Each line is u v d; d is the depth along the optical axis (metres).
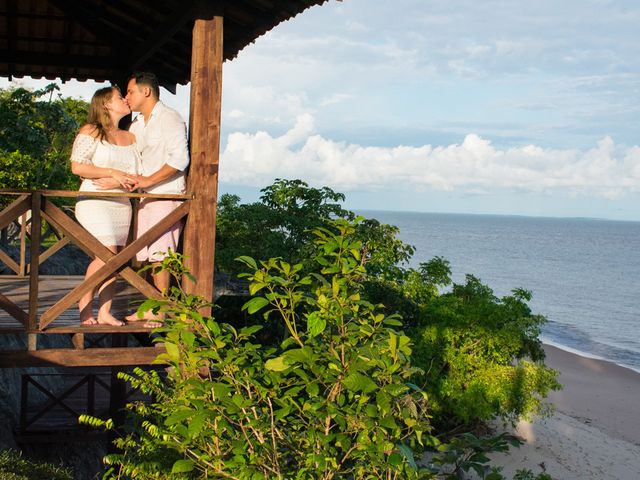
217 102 5.50
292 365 3.74
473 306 20.23
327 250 4.11
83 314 5.35
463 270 104.88
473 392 19.42
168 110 5.45
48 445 9.41
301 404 3.91
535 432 22.67
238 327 17.52
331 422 4.10
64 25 8.60
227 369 3.84
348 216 22.94
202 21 5.46
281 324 17.31
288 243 22.53
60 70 9.39
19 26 8.48
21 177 20.47
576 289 84.88
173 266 4.23
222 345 3.81
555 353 40.31
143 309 3.89
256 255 22.22
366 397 3.70
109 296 5.38
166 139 5.37
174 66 8.59
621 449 22.34
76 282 7.93
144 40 8.22
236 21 6.25
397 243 21.94
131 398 10.23
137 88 5.39
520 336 20.02
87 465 9.73
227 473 3.75
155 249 5.43
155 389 4.49
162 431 4.19
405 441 4.24
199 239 5.46
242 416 3.77
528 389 19.78
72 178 27.81
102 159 5.22
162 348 5.38
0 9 8.12
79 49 9.04
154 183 5.29
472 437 4.33
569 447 21.81
